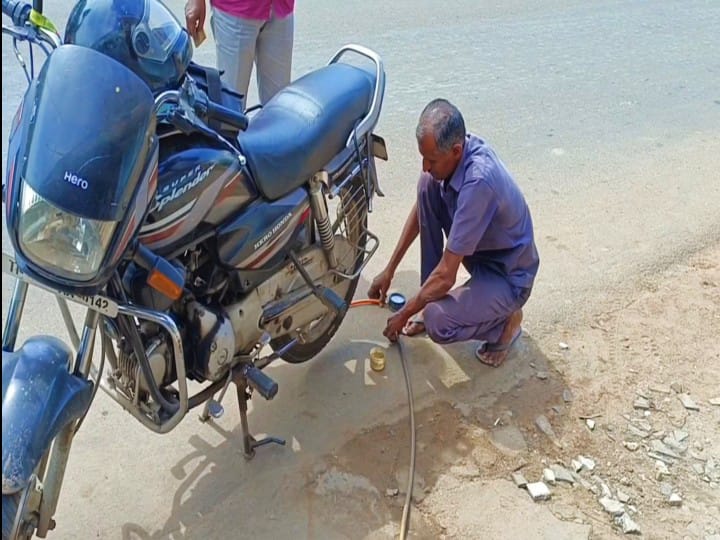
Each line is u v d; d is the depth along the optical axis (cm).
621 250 395
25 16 196
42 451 177
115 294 198
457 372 311
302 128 251
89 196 165
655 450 282
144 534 235
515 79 583
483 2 755
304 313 274
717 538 250
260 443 259
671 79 620
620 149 498
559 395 304
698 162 490
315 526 242
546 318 344
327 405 289
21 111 180
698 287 372
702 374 320
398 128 486
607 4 807
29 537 195
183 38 199
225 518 242
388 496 255
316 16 652
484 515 251
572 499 260
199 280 233
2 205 176
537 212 422
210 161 213
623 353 328
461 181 278
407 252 382
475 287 299
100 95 169
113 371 223
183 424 275
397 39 626
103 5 188
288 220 248
